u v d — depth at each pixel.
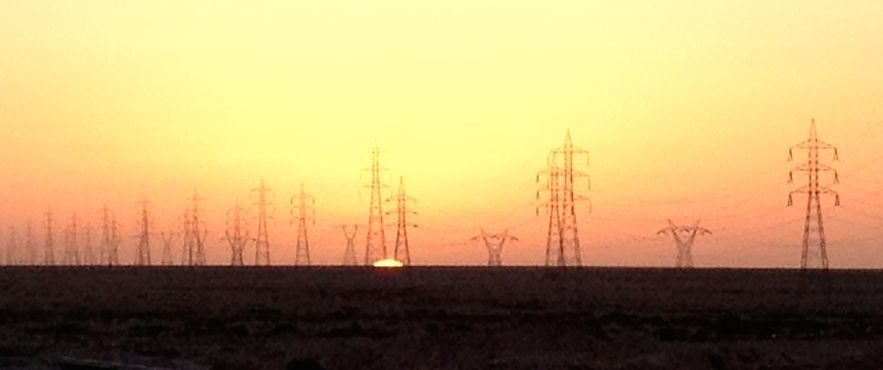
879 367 73.62
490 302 149.38
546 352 82.06
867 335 102.44
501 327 103.75
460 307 138.12
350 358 73.94
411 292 175.00
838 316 127.94
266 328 104.19
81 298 147.62
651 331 102.56
